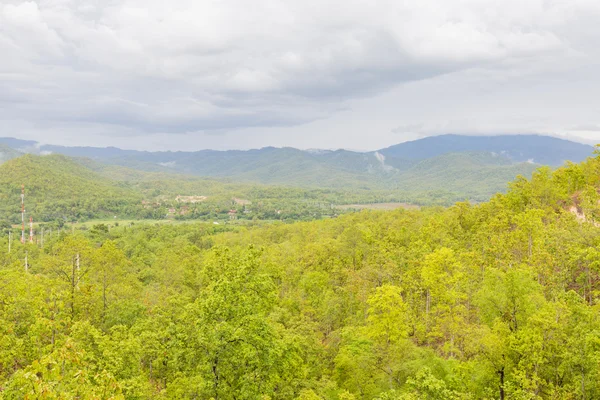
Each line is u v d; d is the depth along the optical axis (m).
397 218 121.19
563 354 31.62
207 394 27.56
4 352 30.41
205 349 27.09
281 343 31.61
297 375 38.06
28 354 31.77
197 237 154.00
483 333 34.28
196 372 28.28
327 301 58.16
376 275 61.53
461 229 81.38
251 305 29.19
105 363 30.64
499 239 63.00
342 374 42.06
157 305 49.81
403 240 82.69
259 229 165.00
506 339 33.91
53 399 14.11
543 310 33.84
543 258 52.56
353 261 79.50
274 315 48.25
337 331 50.72
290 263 78.81
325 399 36.59
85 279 48.09
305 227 140.38
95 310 46.84
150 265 106.75
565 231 55.38
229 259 35.41
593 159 94.00
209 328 26.50
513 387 32.12
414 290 57.78
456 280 47.78
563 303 37.12
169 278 79.19
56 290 40.94
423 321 50.91
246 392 25.92
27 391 15.45
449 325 42.19
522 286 35.81
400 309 40.62
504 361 34.12
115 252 55.78
